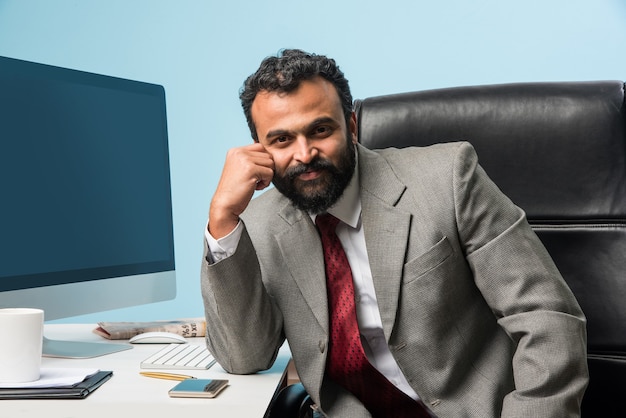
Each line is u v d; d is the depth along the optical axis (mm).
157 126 1742
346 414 1309
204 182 3098
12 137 1403
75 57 3135
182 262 3096
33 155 1439
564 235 1507
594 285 1485
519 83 1576
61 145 1499
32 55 3150
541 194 1519
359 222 1376
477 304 1347
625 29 2822
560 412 1158
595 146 1501
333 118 1282
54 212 1471
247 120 1389
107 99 1613
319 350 1345
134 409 1020
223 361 1342
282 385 1494
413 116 1586
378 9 2951
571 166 1510
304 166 1281
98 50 3125
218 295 1304
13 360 1098
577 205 1502
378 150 1481
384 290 1292
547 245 1512
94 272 1546
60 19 3137
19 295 1393
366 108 1622
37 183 1443
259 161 1307
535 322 1210
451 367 1281
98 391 1122
